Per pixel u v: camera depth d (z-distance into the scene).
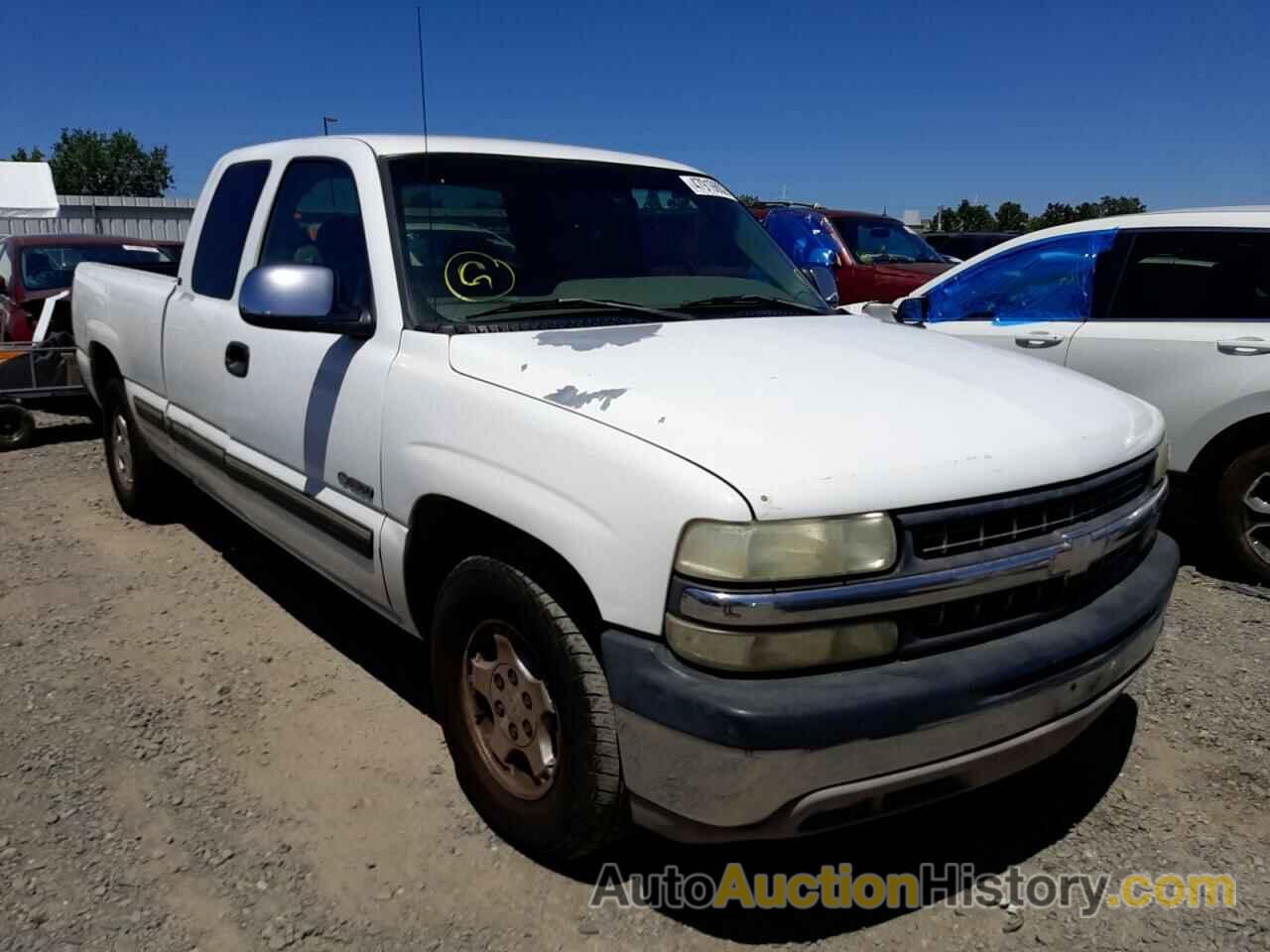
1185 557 5.44
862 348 3.11
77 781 3.23
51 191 22.00
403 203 3.38
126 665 4.04
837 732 2.18
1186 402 5.08
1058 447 2.57
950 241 18.39
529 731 2.77
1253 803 3.18
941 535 2.32
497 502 2.64
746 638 2.18
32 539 5.53
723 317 3.46
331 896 2.72
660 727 2.27
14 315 8.95
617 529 2.34
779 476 2.22
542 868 2.85
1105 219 5.59
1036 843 3.00
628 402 2.52
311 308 3.14
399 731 3.56
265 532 4.09
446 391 2.90
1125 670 2.72
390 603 3.26
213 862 2.85
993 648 2.40
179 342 4.57
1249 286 5.02
